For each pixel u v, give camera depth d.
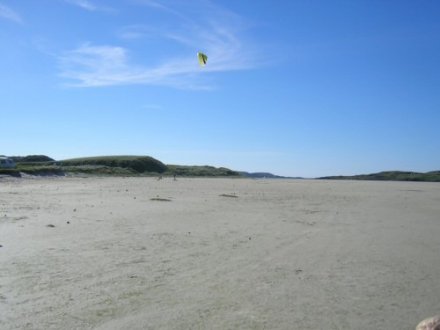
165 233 16.77
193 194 37.72
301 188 55.94
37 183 48.19
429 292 10.42
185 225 18.98
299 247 14.96
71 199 29.00
